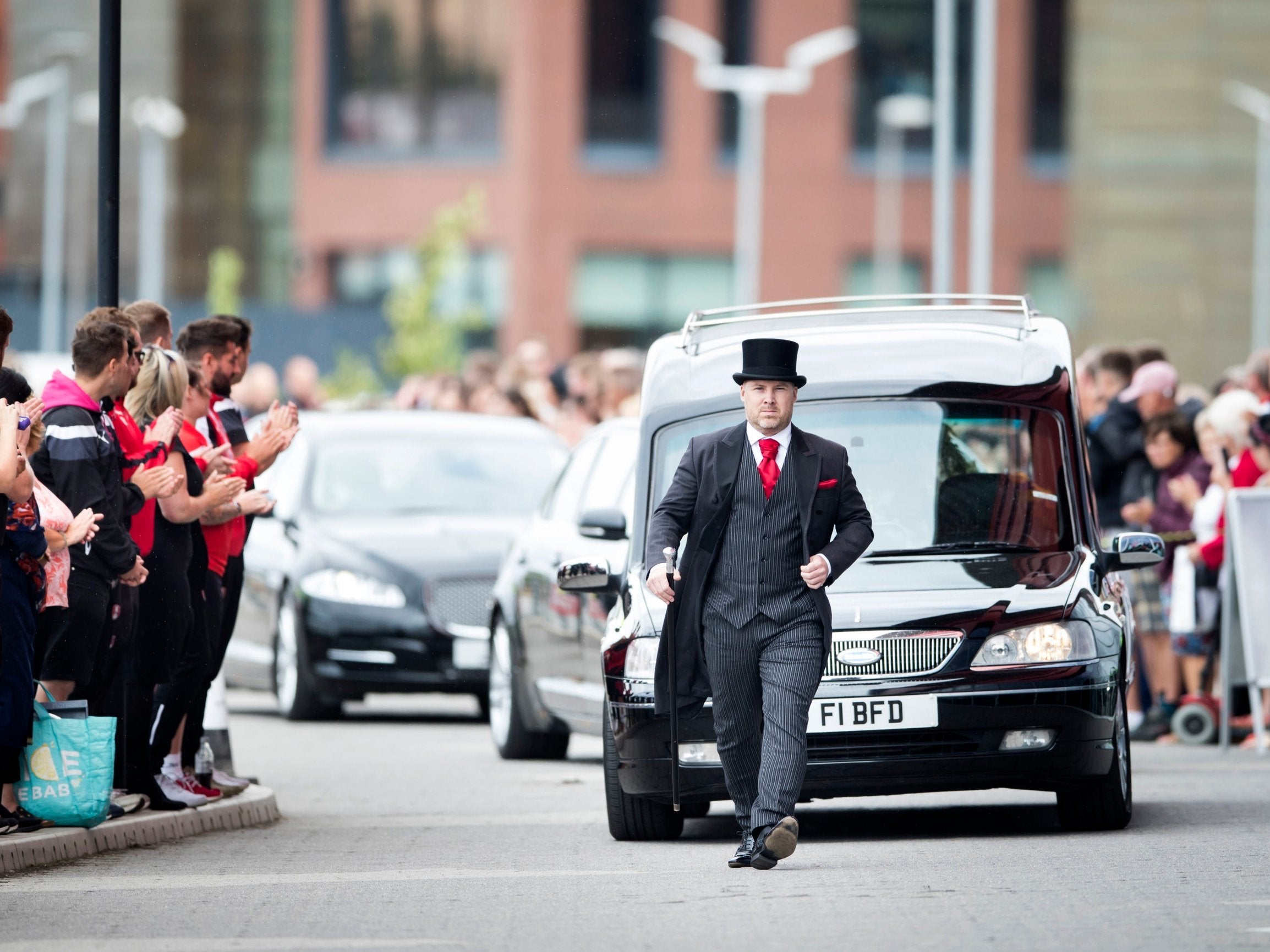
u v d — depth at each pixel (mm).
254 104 158875
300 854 25375
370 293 160875
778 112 160500
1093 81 156250
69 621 24797
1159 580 40156
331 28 159750
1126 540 27609
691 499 23047
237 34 158250
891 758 24953
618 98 160375
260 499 27688
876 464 27781
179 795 27672
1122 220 156500
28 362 69188
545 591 36000
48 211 126125
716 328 29750
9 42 154125
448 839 26812
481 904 21359
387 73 161125
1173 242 156000
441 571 43406
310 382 66375
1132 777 30609
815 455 22828
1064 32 158750
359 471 46750
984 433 27984
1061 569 26469
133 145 153375
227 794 28969
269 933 19828
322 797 31828
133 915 20922
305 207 159625
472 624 43375
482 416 49562
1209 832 25938
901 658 25203
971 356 28484
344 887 22703
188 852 25531
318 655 43688
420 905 21406
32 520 23734
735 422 28094
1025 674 25125
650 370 28859
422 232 160250
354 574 43688
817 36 158750
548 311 160625
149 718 27125
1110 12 156000
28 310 125250
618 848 25859
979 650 25219
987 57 69688
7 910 21266
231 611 28656
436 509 46281
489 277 161375
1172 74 155500
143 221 151875
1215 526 38844
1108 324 156750
